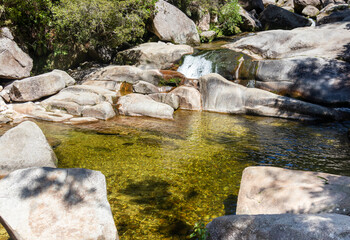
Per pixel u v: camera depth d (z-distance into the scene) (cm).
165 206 424
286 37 1242
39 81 1026
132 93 1134
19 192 319
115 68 1248
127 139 739
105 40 1394
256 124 903
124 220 386
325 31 1209
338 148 685
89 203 326
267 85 1104
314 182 337
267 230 248
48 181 335
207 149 677
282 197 321
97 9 1196
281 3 2859
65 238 290
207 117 994
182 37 1672
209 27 2050
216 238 290
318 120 944
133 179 512
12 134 546
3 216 297
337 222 223
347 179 330
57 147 668
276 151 665
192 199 446
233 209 417
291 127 868
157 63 1342
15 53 1134
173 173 541
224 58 1255
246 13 2158
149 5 1452
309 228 225
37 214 305
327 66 1033
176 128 850
